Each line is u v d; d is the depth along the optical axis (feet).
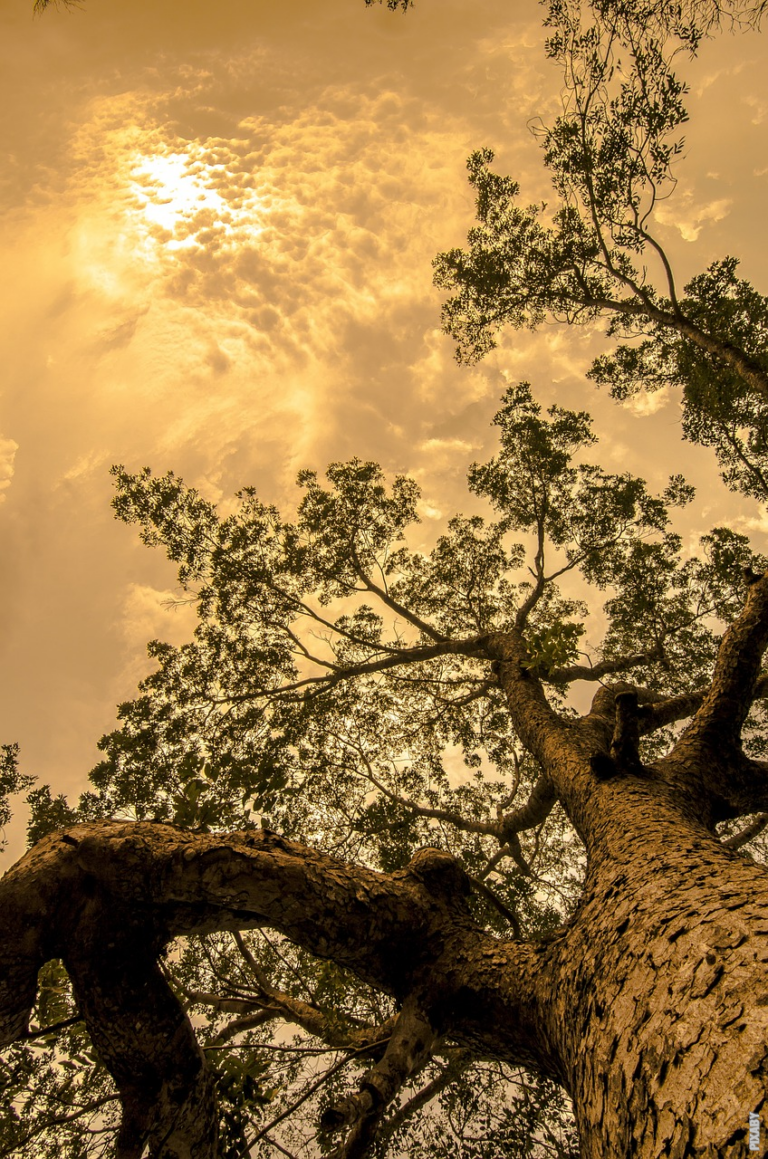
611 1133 5.20
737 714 14.02
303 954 19.63
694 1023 4.86
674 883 7.34
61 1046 14.34
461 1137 17.99
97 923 9.32
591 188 30.73
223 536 36.42
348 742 34.17
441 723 37.76
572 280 36.37
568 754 16.12
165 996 9.46
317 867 9.74
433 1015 9.11
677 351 35.73
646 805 11.00
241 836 9.98
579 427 38.50
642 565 34.73
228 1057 12.99
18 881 9.30
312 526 37.50
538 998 8.19
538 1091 17.79
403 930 9.74
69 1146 15.69
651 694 29.35
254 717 34.65
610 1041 5.81
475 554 39.86
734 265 34.78
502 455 39.19
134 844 9.62
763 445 34.09
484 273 37.09
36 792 22.65
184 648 35.45
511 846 29.48
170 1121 9.10
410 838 23.49
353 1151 7.70
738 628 15.11
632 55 26.37
